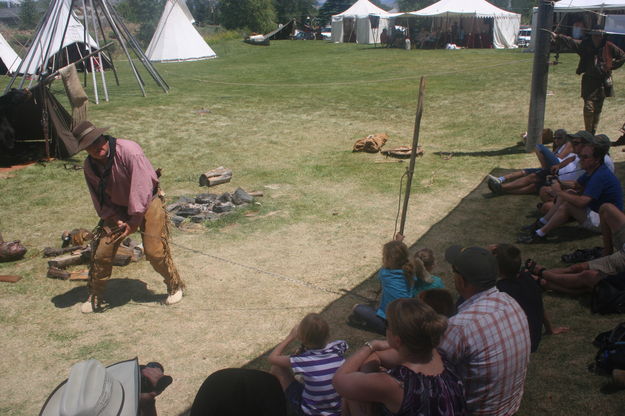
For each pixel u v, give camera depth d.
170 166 10.59
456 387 2.44
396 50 34.44
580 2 20.67
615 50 9.91
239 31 59.19
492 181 8.25
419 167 10.12
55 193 9.13
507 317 2.94
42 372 4.47
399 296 4.40
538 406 3.51
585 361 3.90
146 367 3.38
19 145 11.66
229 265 6.38
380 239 6.96
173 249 6.86
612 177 5.86
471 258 3.06
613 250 5.20
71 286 6.02
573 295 4.91
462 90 17.83
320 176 9.79
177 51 30.62
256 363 4.46
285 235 7.22
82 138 4.96
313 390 3.21
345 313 5.15
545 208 6.88
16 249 6.60
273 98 17.64
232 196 8.50
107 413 2.41
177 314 5.36
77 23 22.44
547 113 13.77
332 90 18.94
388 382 2.38
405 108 15.74
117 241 5.29
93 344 4.86
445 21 35.56
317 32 54.16
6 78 24.06
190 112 15.41
